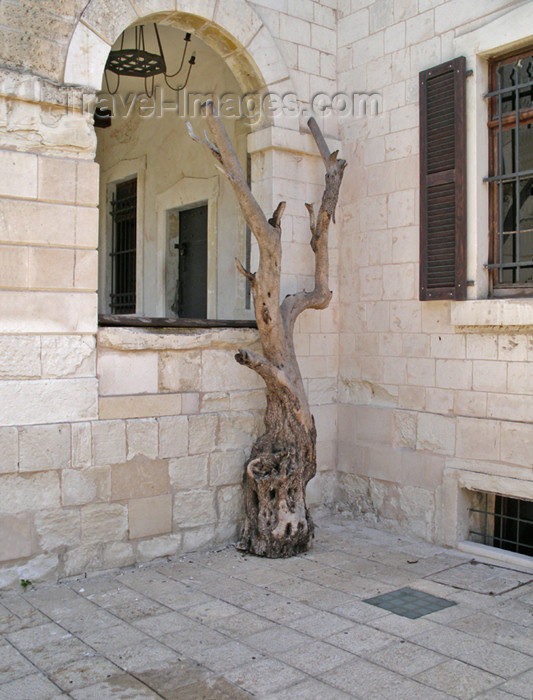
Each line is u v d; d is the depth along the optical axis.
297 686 3.48
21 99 4.79
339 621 4.29
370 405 6.46
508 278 5.57
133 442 5.29
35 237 4.84
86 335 5.08
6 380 4.75
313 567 5.32
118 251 10.62
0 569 4.73
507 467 5.37
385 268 6.32
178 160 8.92
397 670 3.64
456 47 5.66
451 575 5.13
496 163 5.61
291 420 5.69
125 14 5.29
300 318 6.48
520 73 5.46
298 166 6.43
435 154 5.75
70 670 3.66
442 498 5.81
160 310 9.25
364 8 6.48
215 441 5.77
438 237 5.74
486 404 5.53
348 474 6.66
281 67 6.28
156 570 5.27
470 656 3.81
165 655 3.83
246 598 4.68
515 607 4.52
